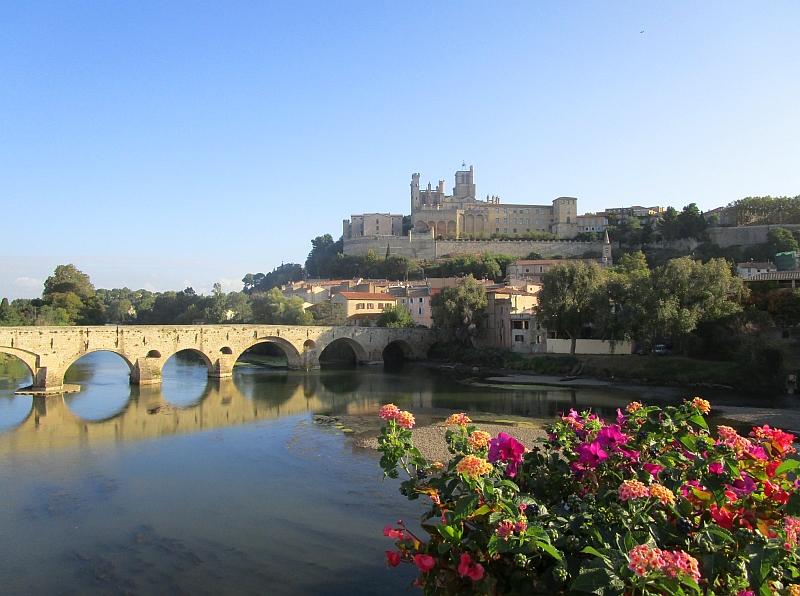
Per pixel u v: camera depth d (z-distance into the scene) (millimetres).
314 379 82750
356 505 29438
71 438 44500
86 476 34688
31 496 31094
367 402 62469
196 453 40031
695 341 76938
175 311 160500
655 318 74875
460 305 102125
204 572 22281
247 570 22375
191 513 28469
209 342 81438
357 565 22625
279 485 32812
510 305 101062
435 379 82625
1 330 60781
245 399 64188
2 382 73938
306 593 20516
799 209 176250
